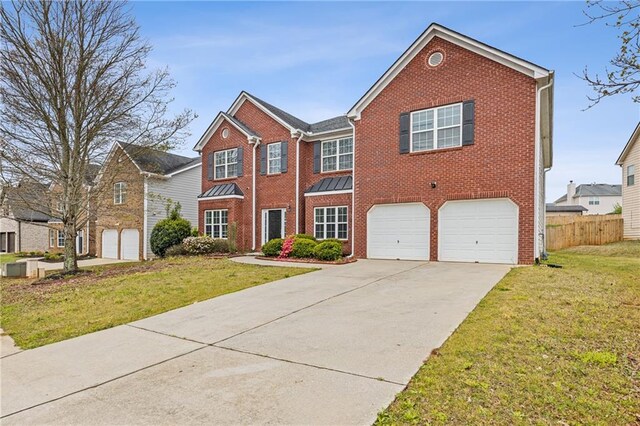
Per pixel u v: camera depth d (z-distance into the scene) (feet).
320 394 11.73
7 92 40.57
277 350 15.98
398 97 46.68
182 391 12.48
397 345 15.80
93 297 28.66
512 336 15.81
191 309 24.25
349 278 32.89
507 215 39.47
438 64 43.91
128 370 14.60
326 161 59.57
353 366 13.83
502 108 39.75
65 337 19.63
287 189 60.49
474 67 41.47
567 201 180.65
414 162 45.19
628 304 20.56
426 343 15.87
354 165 49.88
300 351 15.72
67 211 45.19
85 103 44.24
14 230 111.55
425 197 44.21
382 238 47.57
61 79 42.55
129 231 76.89
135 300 27.17
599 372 12.33
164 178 74.59
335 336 17.46
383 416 10.23
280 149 61.77
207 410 11.11
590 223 70.49
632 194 76.33
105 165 47.91
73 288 33.58
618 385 11.42
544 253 49.34
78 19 42.75
